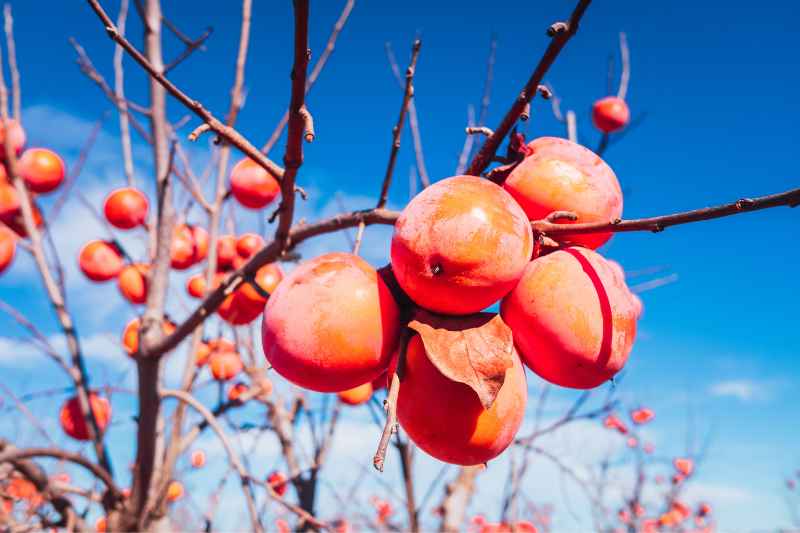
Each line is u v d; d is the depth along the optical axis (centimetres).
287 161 47
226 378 114
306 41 38
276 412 126
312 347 38
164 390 93
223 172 105
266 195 91
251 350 115
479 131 45
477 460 39
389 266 42
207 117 47
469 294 36
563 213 40
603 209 42
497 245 36
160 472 103
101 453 105
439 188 39
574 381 39
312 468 115
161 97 105
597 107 97
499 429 38
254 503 79
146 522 99
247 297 82
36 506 101
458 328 37
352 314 38
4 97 102
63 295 108
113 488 96
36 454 85
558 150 44
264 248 61
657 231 36
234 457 82
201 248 108
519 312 39
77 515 98
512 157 44
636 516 157
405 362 37
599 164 44
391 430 33
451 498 117
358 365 39
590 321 38
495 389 35
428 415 37
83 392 105
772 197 31
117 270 102
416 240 36
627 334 39
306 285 40
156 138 104
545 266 39
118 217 102
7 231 94
